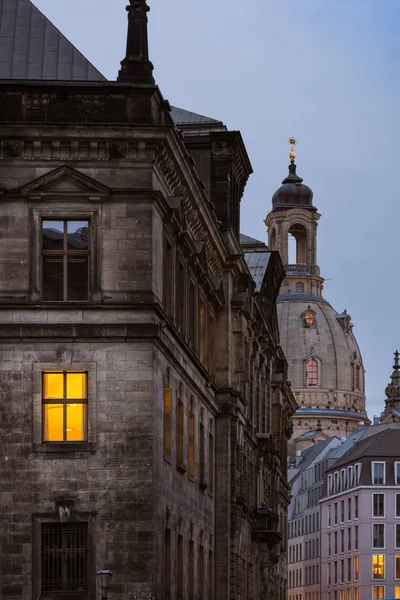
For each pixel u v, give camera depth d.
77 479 58.41
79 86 59.91
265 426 114.88
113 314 59.34
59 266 59.72
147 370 59.12
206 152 88.94
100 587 54.38
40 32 65.38
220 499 84.25
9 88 59.78
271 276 118.31
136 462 58.59
